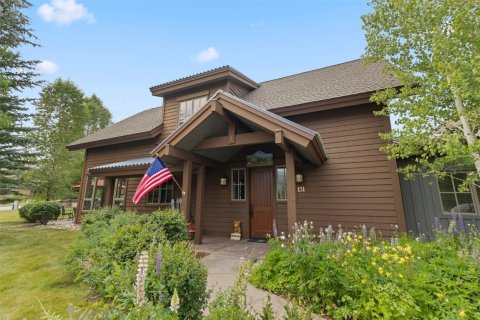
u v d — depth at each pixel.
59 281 4.03
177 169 7.86
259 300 3.34
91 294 3.46
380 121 6.52
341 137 6.89
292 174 5.12
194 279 2.58
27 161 13.11
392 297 2.74
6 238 7.73
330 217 6.64
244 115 5.50
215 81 9.53
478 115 4.06
